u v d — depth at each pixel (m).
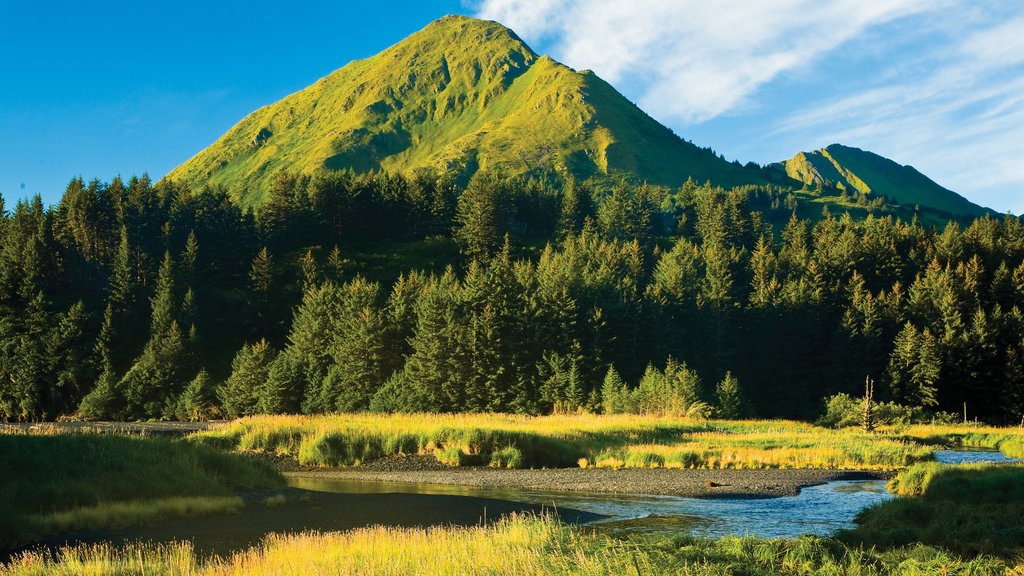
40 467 23.91
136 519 21.80
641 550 14.96
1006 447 48.03
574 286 103.12
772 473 34.28
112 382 92.19
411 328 97.88
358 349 89.62
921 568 14.20
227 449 41.41
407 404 81.69
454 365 85.94
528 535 17.03
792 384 102.12
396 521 22.11
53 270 113.38
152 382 91.94
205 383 92.69
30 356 94.25
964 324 94.19
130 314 112.06
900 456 38.91
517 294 99.69
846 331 100.06
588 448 41.78
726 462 37.62
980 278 109.88
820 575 13.91
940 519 19.34
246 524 21.56
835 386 98.31
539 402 86.44
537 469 36.72
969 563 14.38
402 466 37.75
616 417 61.34
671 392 73.75
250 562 14.67
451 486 30.92
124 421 88.12
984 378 90.44
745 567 14.20
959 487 23.72
